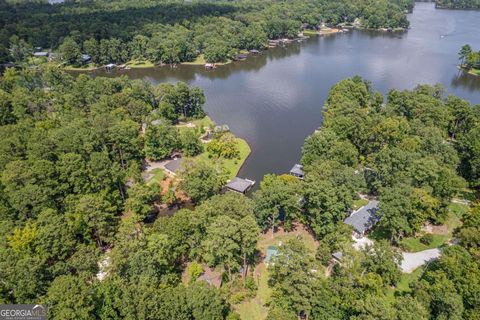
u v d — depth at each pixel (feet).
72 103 498.28
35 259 213.05
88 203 272.92
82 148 347.15
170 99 515.91
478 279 208.23
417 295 210.79
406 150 350.64
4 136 361.10
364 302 197.06
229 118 546.67
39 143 326.03
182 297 200.85
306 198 298.76
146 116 495.41
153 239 238.89
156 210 341.21
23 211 273.33
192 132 447.42
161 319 192.95
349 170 314.14
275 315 201.46
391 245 287.28
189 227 261.65
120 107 484.33
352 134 403.75
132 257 230.27
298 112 563.07
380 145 392.06
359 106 468.75
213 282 248.52
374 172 349.20
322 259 266.36
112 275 229.86
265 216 296.10
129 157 392.68
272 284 245.45
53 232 246.68
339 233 277.23
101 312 194.08
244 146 457.27
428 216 297.74
